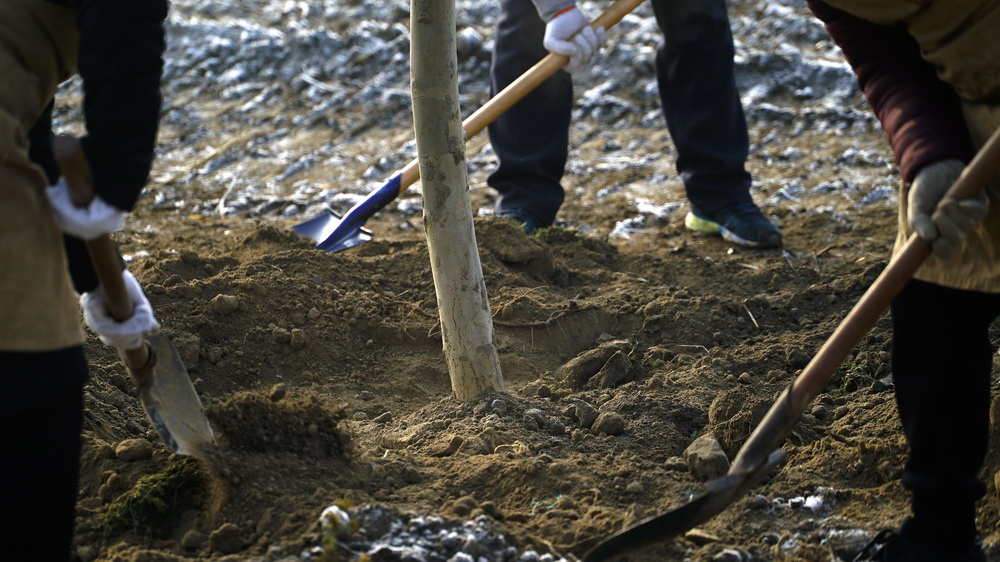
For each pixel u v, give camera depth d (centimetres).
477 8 897
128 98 170
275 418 252
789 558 235
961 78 196
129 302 198
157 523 243
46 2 179
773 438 209
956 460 207
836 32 216
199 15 955
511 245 432
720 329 390
